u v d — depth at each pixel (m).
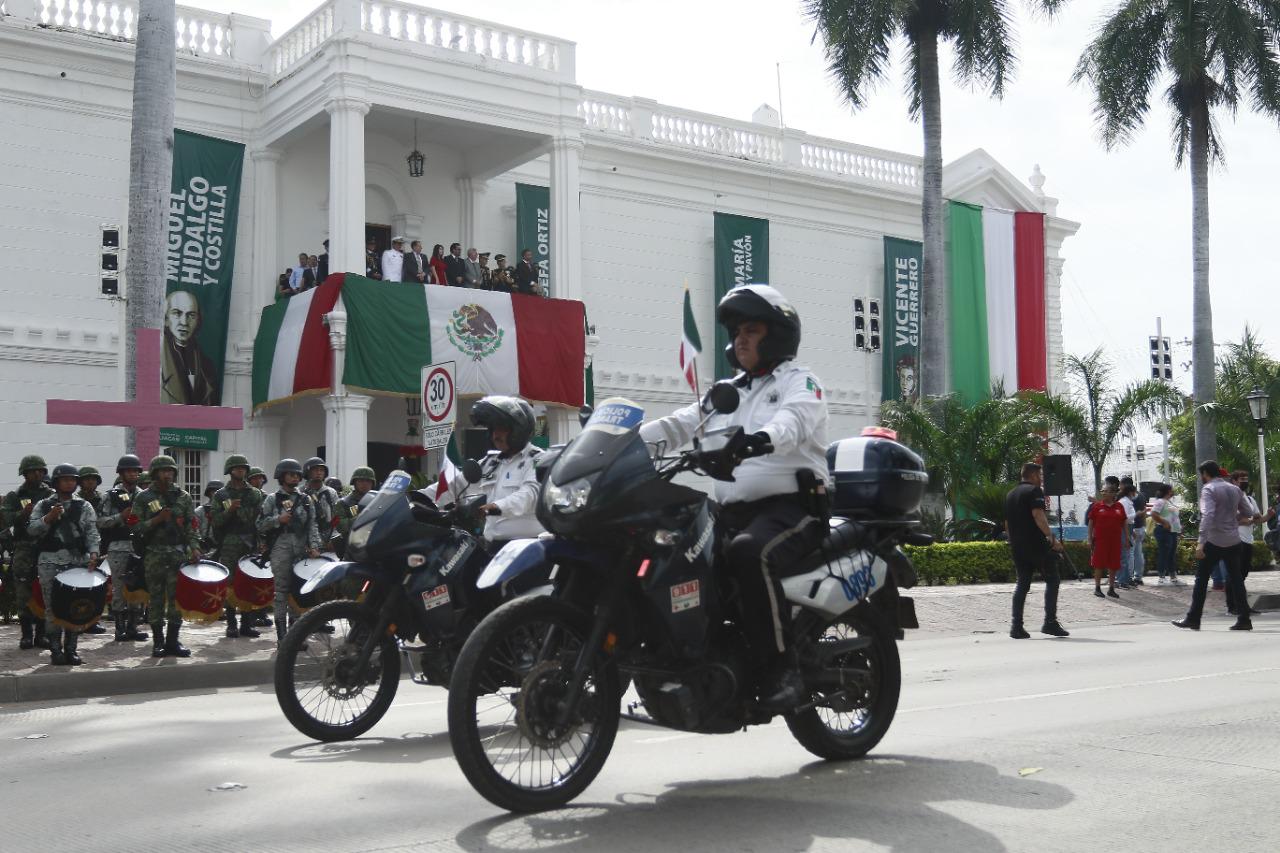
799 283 31.36
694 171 29.72
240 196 24.33
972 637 14.27
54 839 4.98
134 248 15.10
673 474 5.29
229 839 4.88
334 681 7.37
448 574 7.44
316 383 22.00
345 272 22.11
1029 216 34.19
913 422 23.95
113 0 23.16
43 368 22.00
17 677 10.28
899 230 33.16
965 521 23.52
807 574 5.67
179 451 23.25
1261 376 34.88
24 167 22.09
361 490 14.36
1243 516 14.84
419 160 24.62
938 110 26.20
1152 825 4.84
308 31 23.72
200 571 11.83
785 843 4.63
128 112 23.17
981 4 25.78
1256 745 6.51
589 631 5.21
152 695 10.52
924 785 5.61
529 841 4.72
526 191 27.30
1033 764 6.05
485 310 23.44
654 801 5.36
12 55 22.02
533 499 7.41
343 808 5.39
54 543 11.60
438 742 7.25
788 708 5.46
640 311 28.75
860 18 25.64
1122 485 21.12
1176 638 13.42
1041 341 33.88
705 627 5.29
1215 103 29.31
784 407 5.54
